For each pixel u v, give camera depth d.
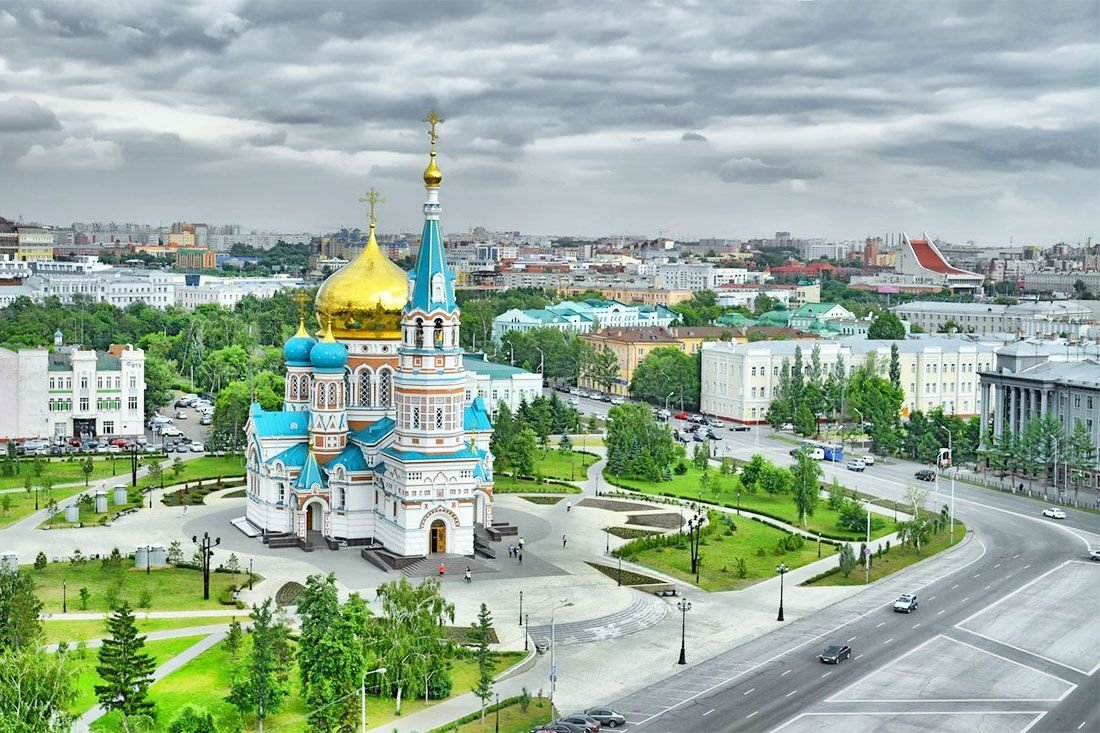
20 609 166.75
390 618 169.12
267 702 151.25
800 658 181.38
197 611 197.88
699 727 154.00
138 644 152.75
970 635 192.88
